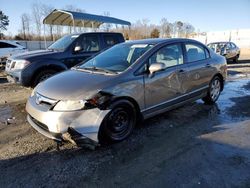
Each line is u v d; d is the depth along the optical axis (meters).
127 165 3.17
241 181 2.82
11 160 3.32
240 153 3.46
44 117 3.38
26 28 41.62
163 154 3.44
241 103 5.93
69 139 3.28
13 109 5.64
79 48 7.21
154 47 4.38
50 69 6.72
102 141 3.61
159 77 4.23
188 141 3.83
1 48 13.67
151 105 4.19
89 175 2.96
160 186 2.75
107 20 14.67
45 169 3.10
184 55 4.91
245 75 10.58
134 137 3.97
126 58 4.32
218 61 5.80
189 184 2.78
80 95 3.37
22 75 6.36
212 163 3.20
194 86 5.09
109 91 3.54
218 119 4.80
